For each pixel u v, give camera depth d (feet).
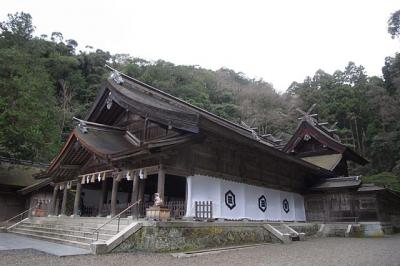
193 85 277.44
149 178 70.28
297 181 87.30
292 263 34.58
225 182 61.93
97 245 38.47
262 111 274.98
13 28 140.97
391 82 208.74
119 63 286.66
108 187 77.20
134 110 58.54
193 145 54.70
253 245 52.85
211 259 37.29
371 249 48.60
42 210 80.89
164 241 43.14
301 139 118.83
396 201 100.63
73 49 264.93
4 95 91.30
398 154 173.58
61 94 204.85
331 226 82.48
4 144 89.45
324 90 259.39
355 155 119.14
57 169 66.13
